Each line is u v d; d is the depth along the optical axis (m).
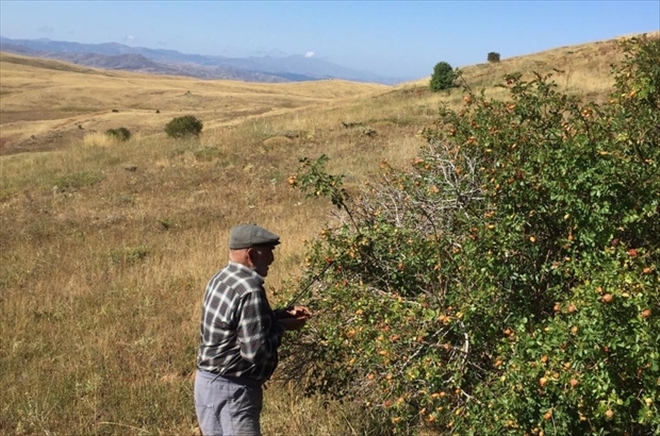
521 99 4.48
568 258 3.74
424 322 3.93
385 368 3.97
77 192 17.09
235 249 3.72
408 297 4.48
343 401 5.09
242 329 3.58
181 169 18.80
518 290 3.96
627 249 3.68
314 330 4.55
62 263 10.31
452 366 3.82
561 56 33.12
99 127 45.62
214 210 13.65
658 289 3.05
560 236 4.02
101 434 5.25
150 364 6.47
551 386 3.13
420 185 4.76
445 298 3.96
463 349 3.89
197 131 26.52
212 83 106.62
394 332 3.93
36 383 6.03
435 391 3.81
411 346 3.92
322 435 4.83
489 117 4.45
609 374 3.04
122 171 19.22
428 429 4.52
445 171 4.66
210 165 19.02
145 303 8.18
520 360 3.33
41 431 5.27
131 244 11.26
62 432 5.25
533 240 3.85
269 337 3.67
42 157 24.66
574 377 3.04
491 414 3.40
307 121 24.44
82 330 7.43
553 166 3.73
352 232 4.73
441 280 4.17
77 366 6.36
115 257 10.45
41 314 8.00
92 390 5.88
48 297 8.51
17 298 8.50
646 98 4.23
